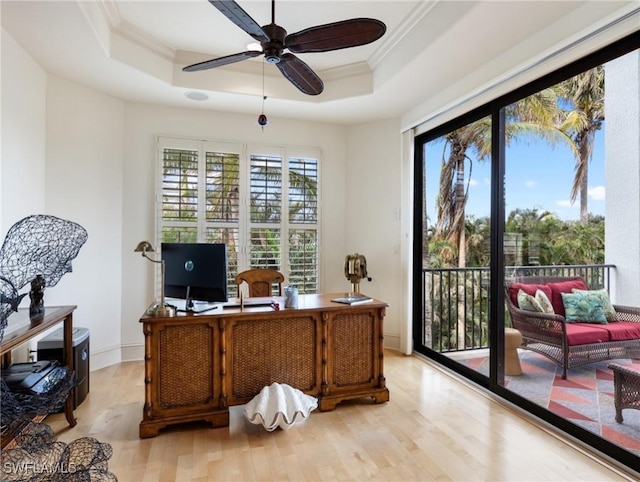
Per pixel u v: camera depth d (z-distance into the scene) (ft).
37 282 7.09
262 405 7.63
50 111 10.24
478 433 7.66
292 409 7.72
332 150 14.85
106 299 11.71
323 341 8.76
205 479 6.19
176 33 9.76
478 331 11.71
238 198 13.61
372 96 11.71
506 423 8.09
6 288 5.61
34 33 8.22
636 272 7.48
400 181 13.70
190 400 7.84
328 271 14.80
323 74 12.07
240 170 13.64
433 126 12.02
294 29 9.46
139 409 8.77
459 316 12.14
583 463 6.58
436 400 9.32
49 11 7.43
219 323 7.97
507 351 9.89
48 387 6.81
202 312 8.04
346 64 11.55
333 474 6.33
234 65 11.58
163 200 12.71
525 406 8.59
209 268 8.00
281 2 8.33
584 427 7.41
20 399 6.12
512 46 8.51
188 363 7.82
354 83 11.76
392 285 13.82
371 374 9.21
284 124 14.19
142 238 12.48
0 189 8.09
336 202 14.92
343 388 8.97
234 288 13.46
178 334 7.75
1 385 5.70
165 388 7.68
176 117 12.91
